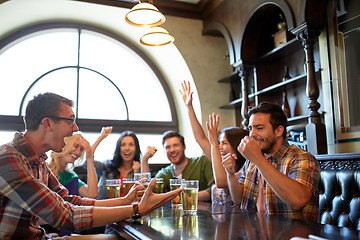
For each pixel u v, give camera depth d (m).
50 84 4.16
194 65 4.26
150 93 4.70
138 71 4.67
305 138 2.93
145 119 4.59
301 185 1.38
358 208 1.83
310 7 2.78
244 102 3.62
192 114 2.52
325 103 2.90
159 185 1.79
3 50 3.92
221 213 1.45
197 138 2.50
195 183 1.48
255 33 3.64
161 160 4.67
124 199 1.55
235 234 0.96
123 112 4.47
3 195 1.21
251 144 1.41
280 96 3.58
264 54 3.63
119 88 4.50
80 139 2.57
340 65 2.75
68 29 4.21
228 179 1.81
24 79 4.04
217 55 4.42
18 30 3.97
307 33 2.76
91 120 4.24
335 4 2.82
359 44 2.57
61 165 2.54
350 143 2.63
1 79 3.94
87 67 4.37
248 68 3.67
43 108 1.31
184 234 1.00
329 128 2.84
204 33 4.32
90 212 1.23
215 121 2.06
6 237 1.21
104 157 4.30
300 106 3.27
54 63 4.20
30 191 1.17
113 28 4.39
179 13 4.26
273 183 1.36
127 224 1.25
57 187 1.60
